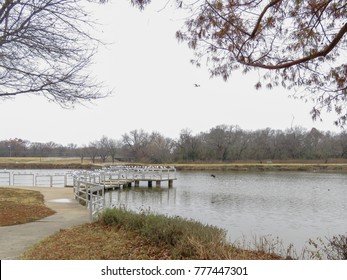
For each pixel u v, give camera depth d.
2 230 9.08
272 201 22.53
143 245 6.79
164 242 6.59
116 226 8.53
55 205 14.35
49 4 7.10
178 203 21.75
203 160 87.06
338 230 13.48
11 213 11.48
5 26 7.03
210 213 17.70
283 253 9.20
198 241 5.66
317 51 5.10
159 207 19.91
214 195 25.92
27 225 9.80
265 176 47.78
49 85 7.94
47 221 10.47
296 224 14.70
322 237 12.11
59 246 7.01
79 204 14.71
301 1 4.80
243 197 24.70
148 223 7.55
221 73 5.61
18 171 52.09
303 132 64.94
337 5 4.77
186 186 33.34
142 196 25.55
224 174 52.38
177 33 5.30
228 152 87.12
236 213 17.75
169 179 32.25
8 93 7.88
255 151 85.44
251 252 7.07
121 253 6.31
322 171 60.00
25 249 7.09
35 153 102.31
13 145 100.56
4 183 33.38
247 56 5.27
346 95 5.44
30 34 7.23
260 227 14.02
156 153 88.00
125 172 33.66
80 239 7.56
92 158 93.06
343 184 35.06
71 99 8.34
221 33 5.08
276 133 85.38
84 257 6.02
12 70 7.62
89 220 10.59
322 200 22.95
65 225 9.81
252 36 4.98
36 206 13.50
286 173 54.75
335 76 5.36
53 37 7.49
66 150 105.38
